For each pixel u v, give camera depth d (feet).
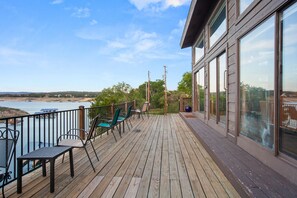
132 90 66.08
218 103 19.34
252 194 7.39
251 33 12.01
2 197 8.06
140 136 20.24
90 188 9.12
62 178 10.17
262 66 10.77
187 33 30.71
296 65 8.05
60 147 10.23
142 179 10.06
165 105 45.80
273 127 9.70
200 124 23.98
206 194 8.58
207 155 13.84
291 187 7.91
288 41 8.54
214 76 20.81
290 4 8.36
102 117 22.21
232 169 9.71
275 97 9.29
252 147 11.80
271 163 9.73
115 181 9.83
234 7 14.56
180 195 8.50
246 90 12.88
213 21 21.20
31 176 10.37
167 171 11.07
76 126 17.33
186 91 59.72
